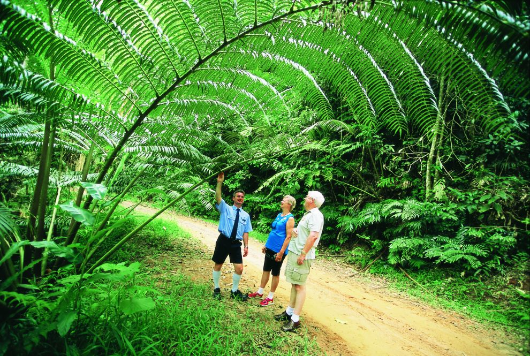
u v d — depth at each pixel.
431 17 1.36
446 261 4.95
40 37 1.73
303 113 4.13
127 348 1.94
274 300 3.77
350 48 1.79
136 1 1.75
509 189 5.23
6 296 1.74
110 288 2.69
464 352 2.88
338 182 7.35
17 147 3.74
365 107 2.18
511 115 1.45
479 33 1.25
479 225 5.53
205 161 3.30
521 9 1.05
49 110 2.15
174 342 2.24
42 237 2.87
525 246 4.79
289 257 3.15
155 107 2.21
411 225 5.65
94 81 2.06
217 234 8.05
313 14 1.71
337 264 6.36
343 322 3.38
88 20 1.75
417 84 1.82
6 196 4.75
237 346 2.47
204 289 3.71
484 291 4.42
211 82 2.14
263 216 9.71
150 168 3.87
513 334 3.26
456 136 6.39
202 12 1.79
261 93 2.36
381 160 7.11
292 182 8.02
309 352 2.60
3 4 1.50
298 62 2.01
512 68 1.23
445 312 3.96
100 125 2.76
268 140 3.11
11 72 1.77
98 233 1.90
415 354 2.81
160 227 6.86
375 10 1.53
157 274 4.04
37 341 1.56
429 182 6.09
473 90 1.50
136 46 1.90
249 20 1.81
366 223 6.77
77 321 1.95
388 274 5.55
